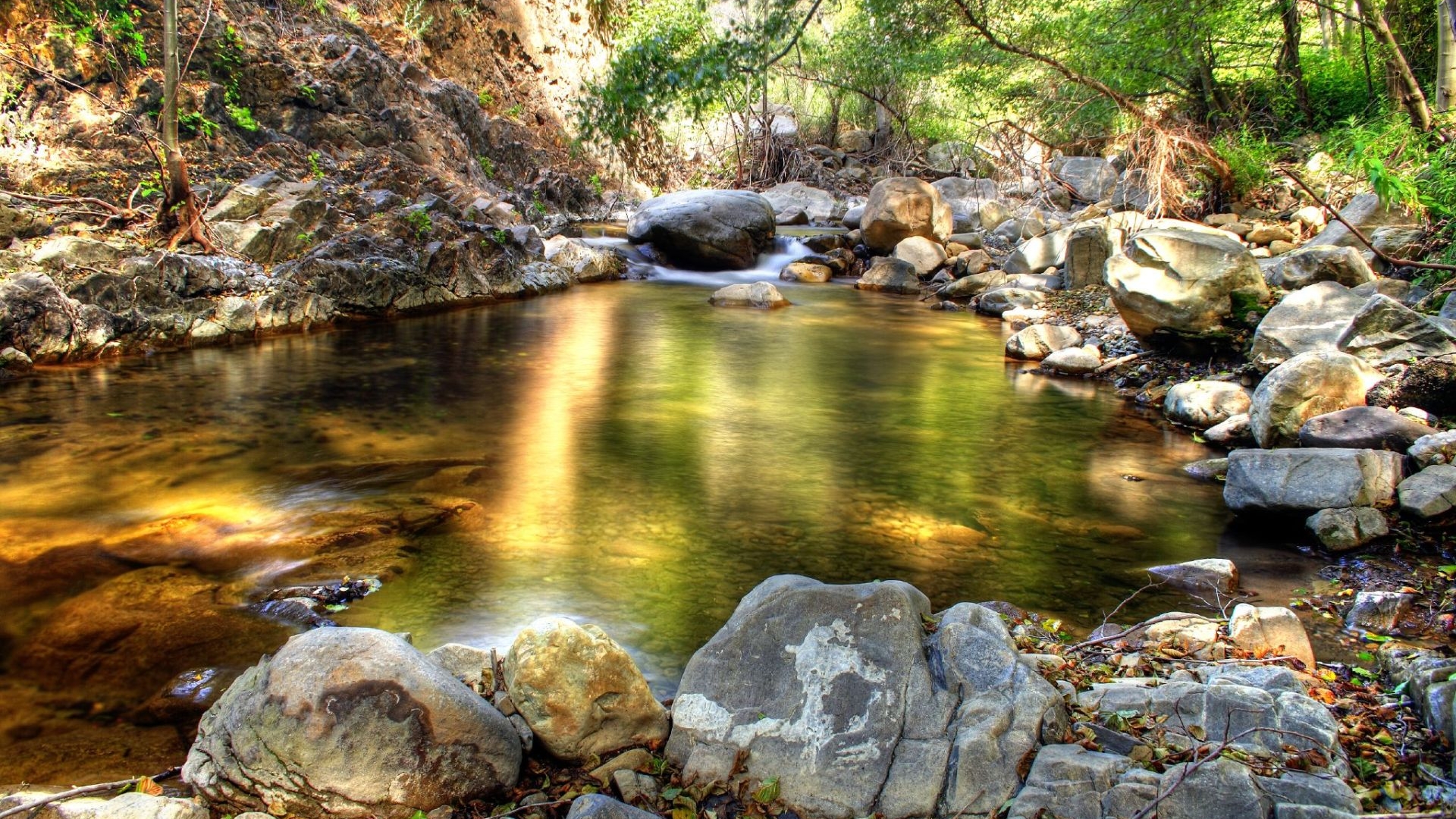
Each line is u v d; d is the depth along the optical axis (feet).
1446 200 34.91
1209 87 57.26
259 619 16.49
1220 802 10.13
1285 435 25.46
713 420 30.30
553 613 16.84
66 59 42.01
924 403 33.06
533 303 52.80
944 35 54.85
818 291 60.44
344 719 10.84
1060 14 57.11
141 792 11.14
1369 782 11.28
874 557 19.88
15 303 32.81
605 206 85.71
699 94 31.07
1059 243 57.16
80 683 14.44
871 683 11.91
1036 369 38.88
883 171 101.45
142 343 36.55
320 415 29.50
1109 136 60.54
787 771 11.37
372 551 19.34
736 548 20.10
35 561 18.57
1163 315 34.86
